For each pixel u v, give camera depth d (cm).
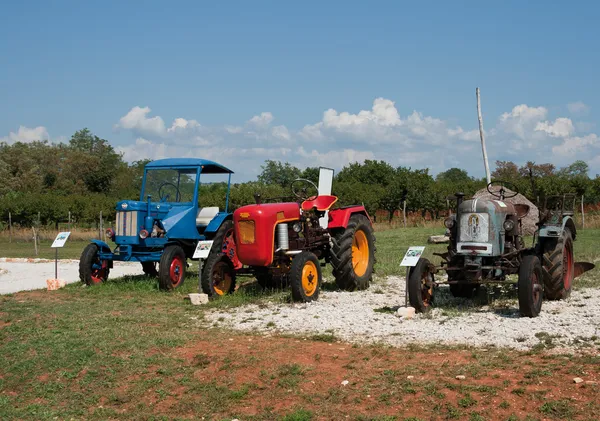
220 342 654
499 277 774
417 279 747
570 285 852
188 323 757
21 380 575
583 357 542
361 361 570
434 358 567
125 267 1464
